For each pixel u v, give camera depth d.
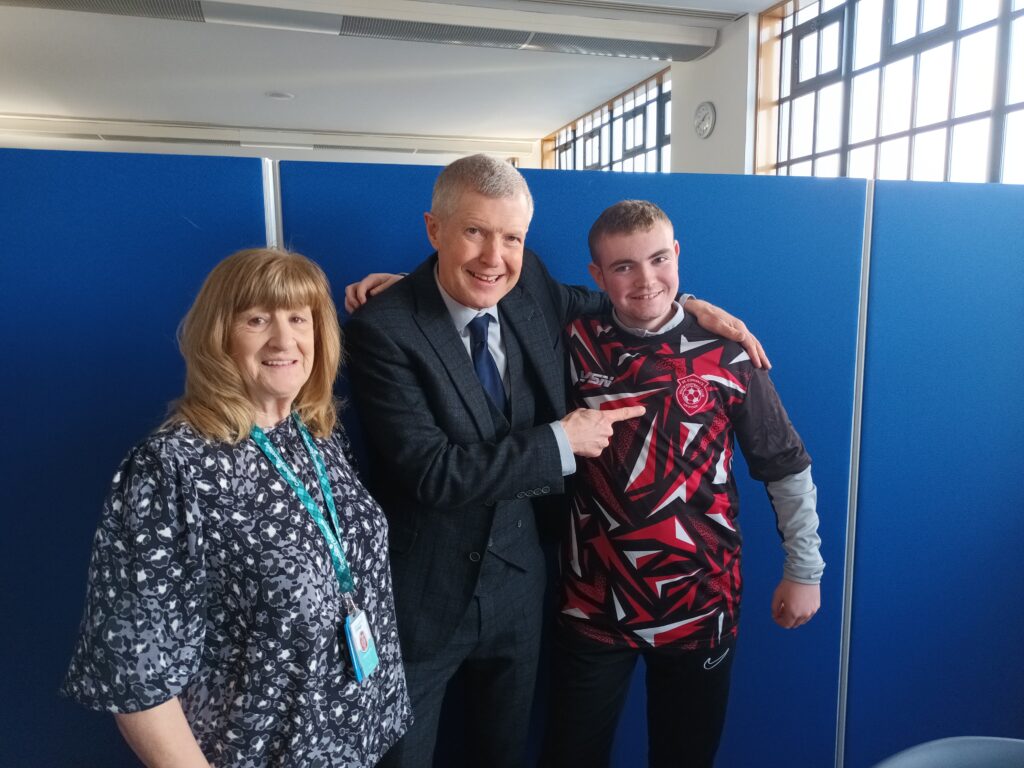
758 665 1.83
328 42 6.27
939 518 1.88
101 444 1.41
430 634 1.32
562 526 1.53
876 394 1.79
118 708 0.87
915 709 1.95
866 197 1.71
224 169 1.39
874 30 4.77
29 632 1.44
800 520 1.48
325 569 1.00
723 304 1.68
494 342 1.34
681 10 5.47
